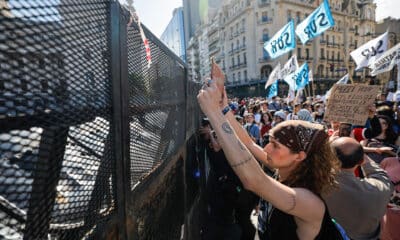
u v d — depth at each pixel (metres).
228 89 51.25
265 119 6.44
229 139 1.04
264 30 42.81
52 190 0.60
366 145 3.15
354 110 3.01
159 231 1.42
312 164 1.19
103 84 0.82
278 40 7.37
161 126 1.60
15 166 0.53
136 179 1.12
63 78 0.64
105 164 0.81
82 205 0.71
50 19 0.59
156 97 1.49
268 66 42.84
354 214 1.68
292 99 8.71
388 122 3.07
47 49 0.59
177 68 2.27
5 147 0.51
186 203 2.37
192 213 2.70
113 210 0.86
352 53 6.39
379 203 1.69
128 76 1.02
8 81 0.50
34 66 0.56
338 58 46.84
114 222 0.84
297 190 1.10
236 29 48.50
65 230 0.65
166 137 1.72
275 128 1.28
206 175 4.59
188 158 2.67
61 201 0.64
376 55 5.88
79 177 0.70
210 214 4.07
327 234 1.12
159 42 1.57
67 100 0.65
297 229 1.14
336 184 1.28
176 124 2.12
